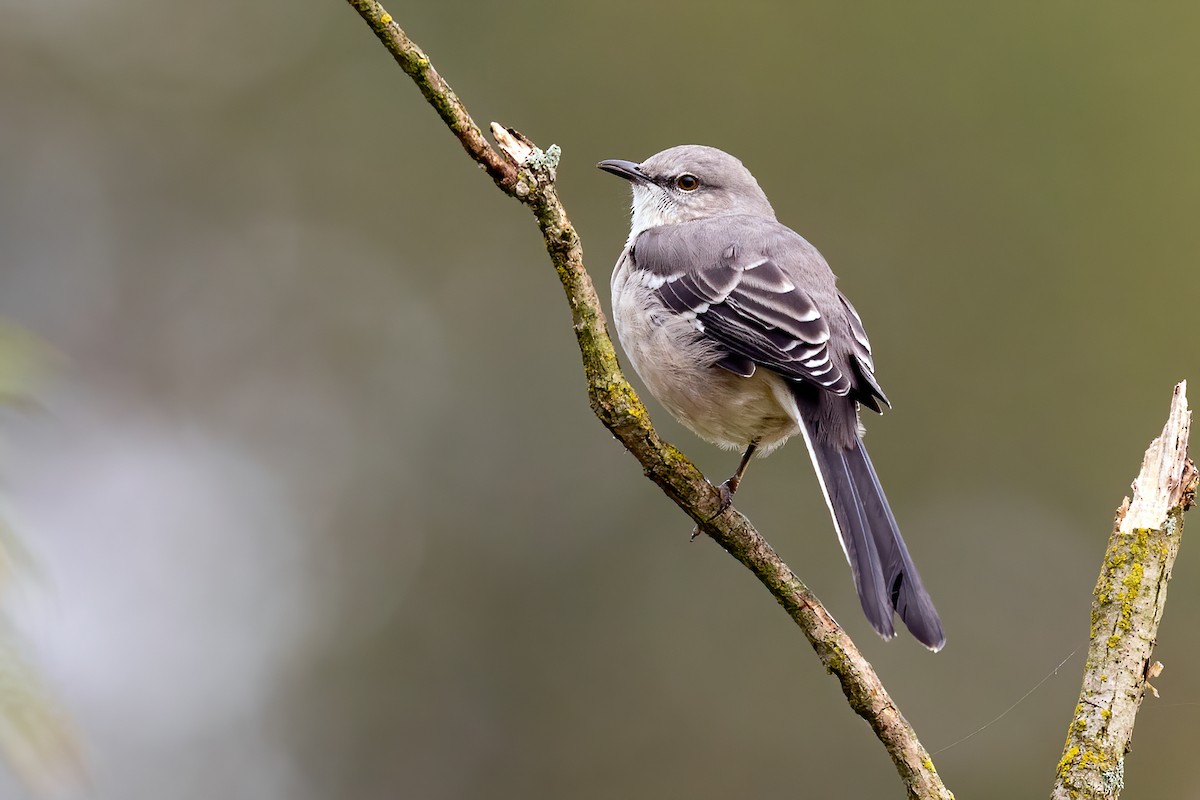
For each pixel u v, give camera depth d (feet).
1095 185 45.16
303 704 39.93
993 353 44.86
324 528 43.50
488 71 47.55
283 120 47.80
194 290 46.60
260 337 46.26
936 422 44.52
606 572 41.83
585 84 47.42
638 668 40.34
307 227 47.34
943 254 45.60
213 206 47.34
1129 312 44.47
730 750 38.91
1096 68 45.65
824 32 46.85
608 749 39.75
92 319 45.80
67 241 46.32
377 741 40.09
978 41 46.21
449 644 41.68
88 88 47.19
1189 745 38.40
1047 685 39.63
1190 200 44.80
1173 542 14.26
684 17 47.32
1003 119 45.80
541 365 45.01
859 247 45.96
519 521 43.27
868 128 46.44
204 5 47.73
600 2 47.55
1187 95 45.24
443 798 39.75
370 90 47.91
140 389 45.68
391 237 47.24
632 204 28.45
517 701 40.78
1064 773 13.73
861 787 37.96
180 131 47.47
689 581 40.86
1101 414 43.88
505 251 46.60
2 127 46.44
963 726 39.14
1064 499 43.34
